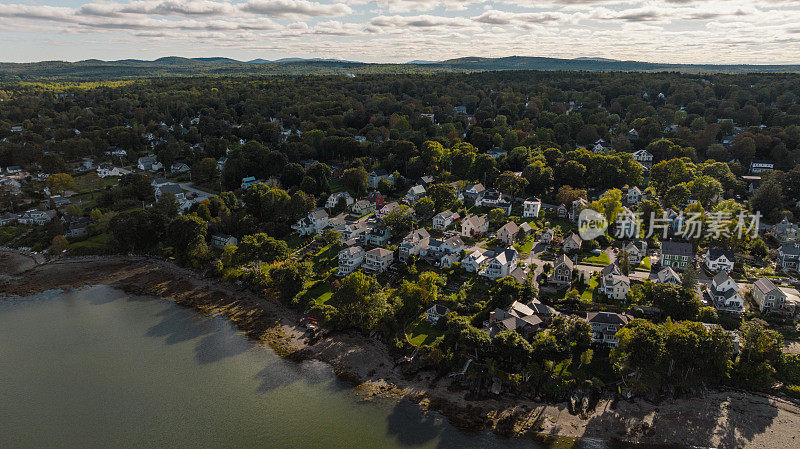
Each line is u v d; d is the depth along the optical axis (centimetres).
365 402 8600
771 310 10281
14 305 12388
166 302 12450
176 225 14688
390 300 11100
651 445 7512
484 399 8538
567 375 8838
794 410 8075
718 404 8275
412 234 13875
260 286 12688
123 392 8956
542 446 7550
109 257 15150
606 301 11006
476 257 12662
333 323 10744
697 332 8688
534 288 10856
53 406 8606
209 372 9519
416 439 7725
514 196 18388
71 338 10825
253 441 7731
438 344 9500
